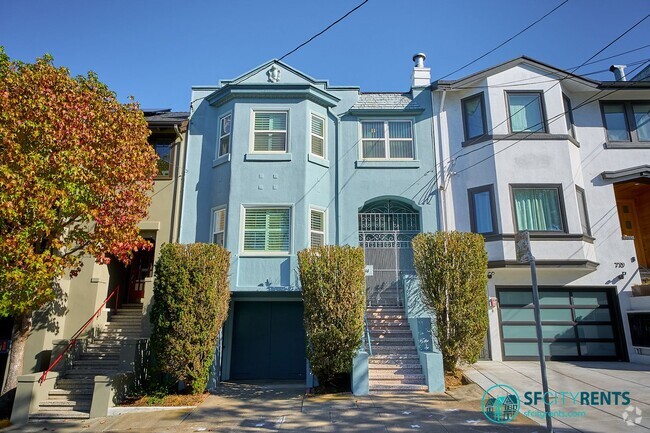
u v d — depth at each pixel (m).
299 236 13.16
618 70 16.56
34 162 8.95
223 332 13.42
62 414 9.78
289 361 13.60
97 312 12.98
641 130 15.11
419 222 14.32
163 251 10.62
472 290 10.55
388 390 9.95
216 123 14.80
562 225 13.22
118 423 8.92
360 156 14.69
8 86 9.55
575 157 14.19
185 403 9.89
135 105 11.50
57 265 9.40
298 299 13.74
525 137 13.84
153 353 10.52
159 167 14.45
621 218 16.22
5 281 8.76
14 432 8.91
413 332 11.52
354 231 14.02
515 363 12.53
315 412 8.68
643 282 13.73
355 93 15.23
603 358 13.22
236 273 12.84
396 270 13.95
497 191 13.44
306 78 14.88
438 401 9.09
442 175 14.42
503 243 12.95
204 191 14.24
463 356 10.42
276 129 14.12
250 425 8.10
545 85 14.37
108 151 10.12
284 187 13.51
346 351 10.16
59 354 11.84
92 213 9.59
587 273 13.67
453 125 14.85
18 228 9.18
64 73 10.43
